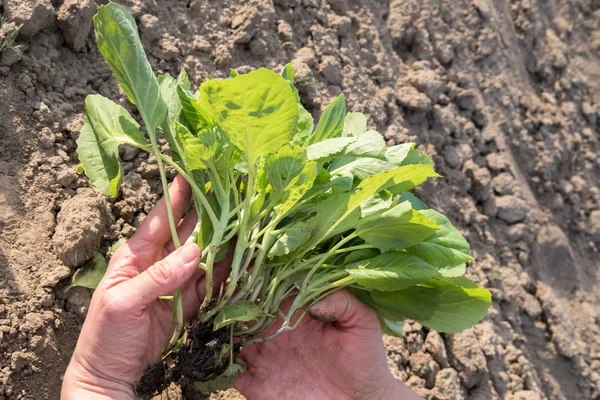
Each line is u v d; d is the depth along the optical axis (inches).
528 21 48.2
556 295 41.6
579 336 40.4
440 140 37.8
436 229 20.4
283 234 21.4
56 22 24.9
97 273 23.4
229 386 22.3
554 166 44.7
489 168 40.8
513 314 37.2
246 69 29.9
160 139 26.7
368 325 22.9
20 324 21.9
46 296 22.5
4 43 23.3
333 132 22.4
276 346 24.1
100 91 26.1
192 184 20.7
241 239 20.7
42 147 24.0
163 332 22.0
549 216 43.4
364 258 22.5
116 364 20.0
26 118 23.9
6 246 22.5
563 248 42.1
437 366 31.2
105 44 19.8
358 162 22.2
